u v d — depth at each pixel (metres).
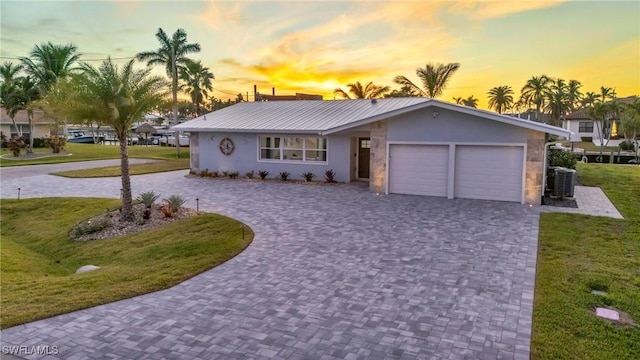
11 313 6.33
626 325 5.73
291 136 20.80
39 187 19.81
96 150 41.16
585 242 9.84
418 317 6.13
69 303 6.73
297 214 13.30
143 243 11.05
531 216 12.62
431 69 32.91
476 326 5.81
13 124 39.75
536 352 5.06
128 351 5.25
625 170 23.09
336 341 5.45
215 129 21.89
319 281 7.65
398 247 9.67
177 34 35.16
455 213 13.16
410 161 16.55
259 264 8.67
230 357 5.09
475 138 15.28
